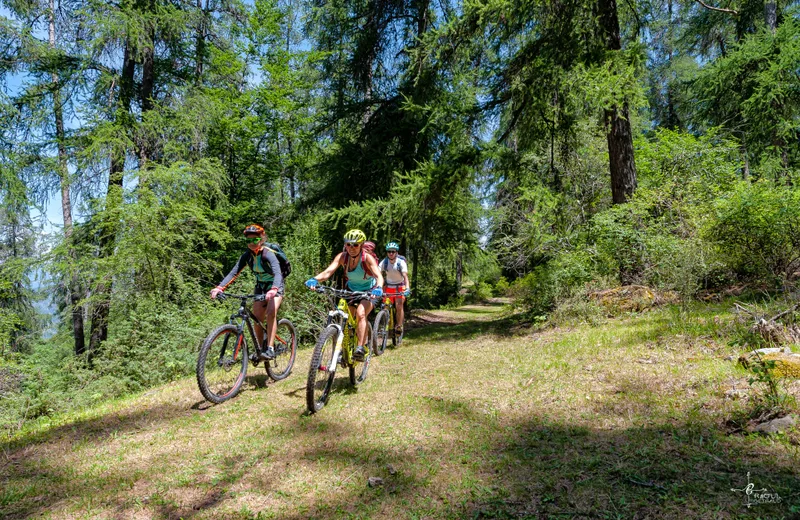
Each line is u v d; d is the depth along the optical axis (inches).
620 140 372.8
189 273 422.6
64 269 395.5
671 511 87.0
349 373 199.5
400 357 266.5
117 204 382.9
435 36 376.5
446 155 439.2
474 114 414.9
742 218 276.5
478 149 395.2
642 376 171.8
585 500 94.0
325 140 633.6
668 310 287.4
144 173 399.9
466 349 281.4
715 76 583.8
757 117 542.0
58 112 448.8
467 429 139.8
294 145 644.7
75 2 444.8
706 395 144.3
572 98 361.1
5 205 428.1
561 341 258.7
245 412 167.9
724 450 109.1
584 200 511.2
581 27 346.6
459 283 1056.8
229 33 568.1
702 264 292.4
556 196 363.6
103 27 399.2
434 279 786.8
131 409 179.3
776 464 100.3
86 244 405.1
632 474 102.0
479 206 490.0
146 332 288.8
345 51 582.6
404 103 441.4
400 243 549.6
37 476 122.0
